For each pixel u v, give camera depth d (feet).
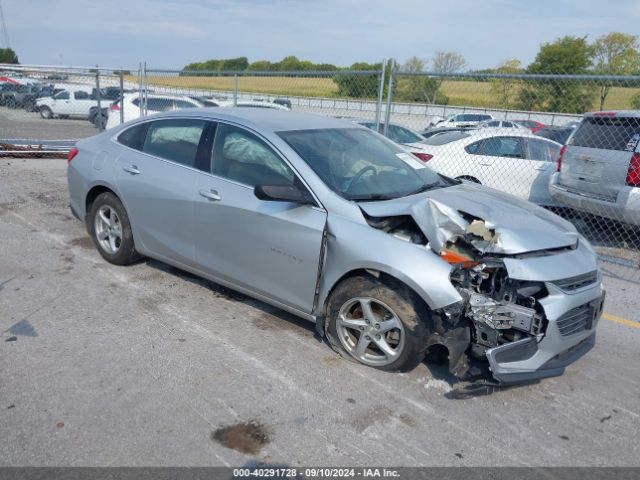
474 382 11.10
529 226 11.70
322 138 13.94
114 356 11.93
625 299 17.74
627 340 14.66
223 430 9.70
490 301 10.73
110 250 17.07
